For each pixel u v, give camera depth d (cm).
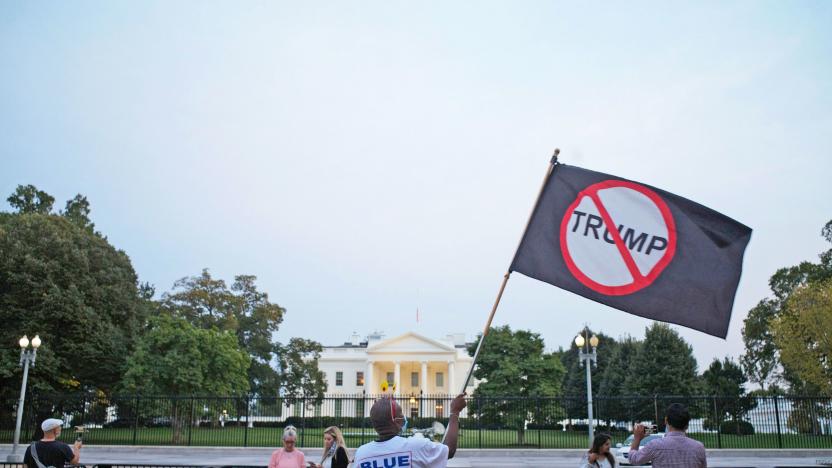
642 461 661
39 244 4603
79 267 4697
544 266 745
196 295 6944
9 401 3838
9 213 5147
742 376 6700
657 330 5847
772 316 6569
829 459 2977
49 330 4478
